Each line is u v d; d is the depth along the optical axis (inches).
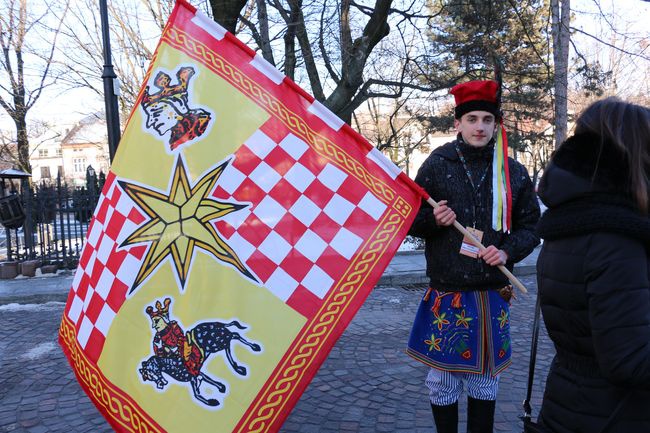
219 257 80.4
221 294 79.4
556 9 422.6
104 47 306.7
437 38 598.9
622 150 52.5
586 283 53.2
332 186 83.6
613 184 52.6
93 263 87.5
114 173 87.2
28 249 397.4
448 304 93.1
